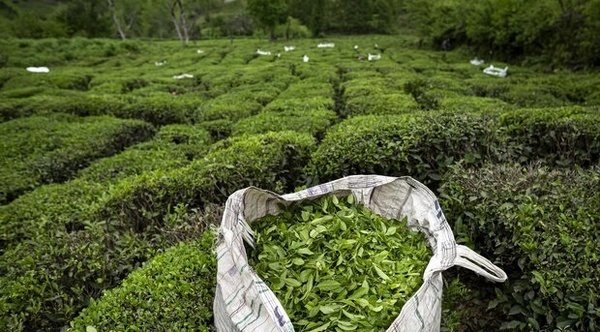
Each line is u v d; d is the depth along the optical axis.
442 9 28.97
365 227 3.19
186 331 3.05
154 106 10.89
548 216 3.61
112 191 5.21
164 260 3.72
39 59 25.39
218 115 9.69
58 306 3.84
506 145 5.51
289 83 14.47
